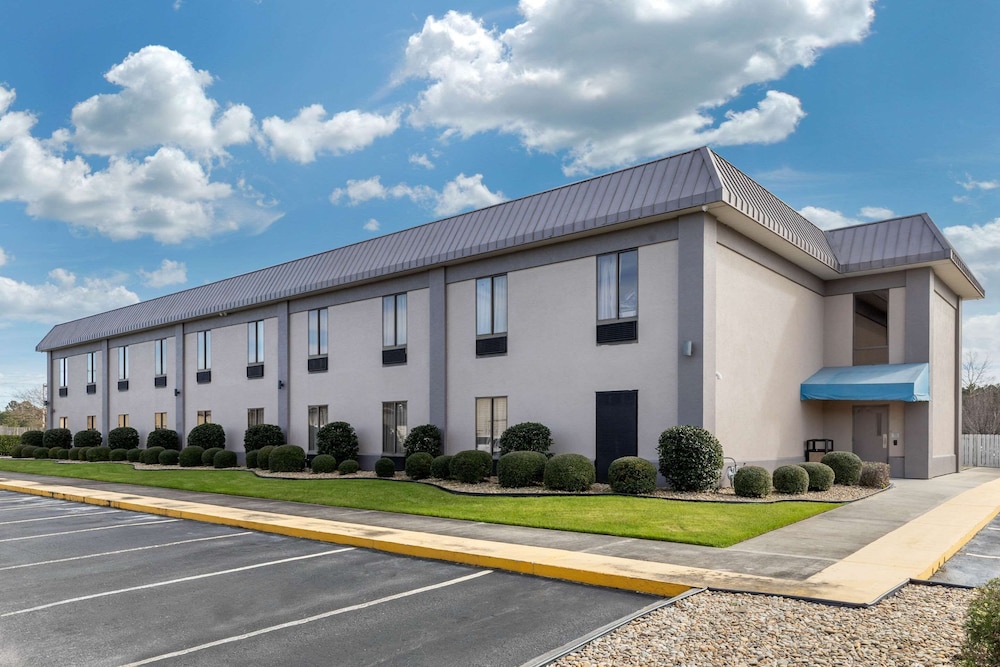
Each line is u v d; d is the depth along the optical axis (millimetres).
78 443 35875
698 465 15117
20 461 32844
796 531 10914
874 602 6578
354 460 22828
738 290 17750
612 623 6129
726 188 15430
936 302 22766
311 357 25875
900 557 8797
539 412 18781
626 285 17312
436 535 10930
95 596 8055
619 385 17234
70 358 40938
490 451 19891
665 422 16359
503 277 19984
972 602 4961
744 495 14727
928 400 21062
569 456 16094
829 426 22766
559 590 7902
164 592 8195
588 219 17422
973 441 28859
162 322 32469
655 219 16594
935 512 13039
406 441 20922
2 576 9195
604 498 14562
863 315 22578
